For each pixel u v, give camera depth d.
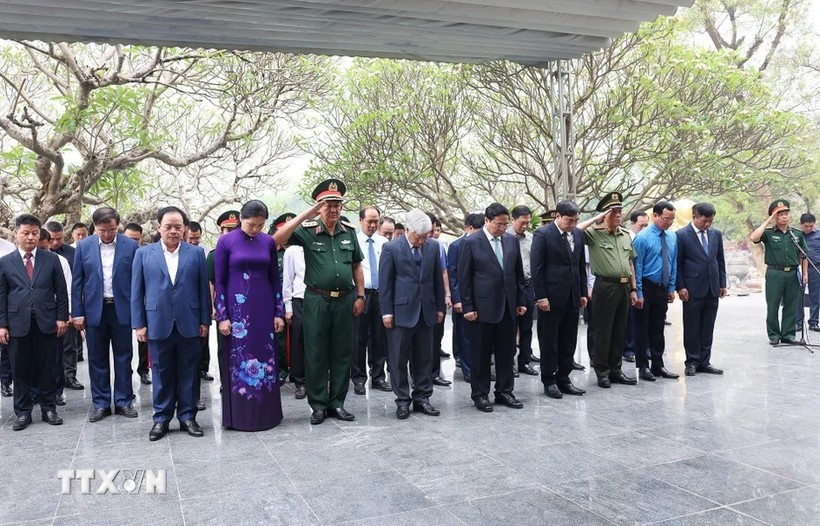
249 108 8.93
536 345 8.20
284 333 6.07
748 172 10.16
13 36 5.04
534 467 3.36
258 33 5.32
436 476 3.25
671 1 5.19
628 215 10.78
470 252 4.73
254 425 4.24
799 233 7.53
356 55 6.01
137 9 4.64
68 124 6.96
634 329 5.74
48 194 7.84
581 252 5.23
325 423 4.43
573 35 5.84
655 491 2.99
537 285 4.99
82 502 3.01
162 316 4.13
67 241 7.99
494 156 10.95
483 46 6.00
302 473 3.35
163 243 4.26
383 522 2.70
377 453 3.67
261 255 4.34
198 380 4.36
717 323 9.53
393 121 10.47
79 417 4.75
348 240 4.63
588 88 10.10
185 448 3.87
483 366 4.75
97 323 4.66
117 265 4.70
